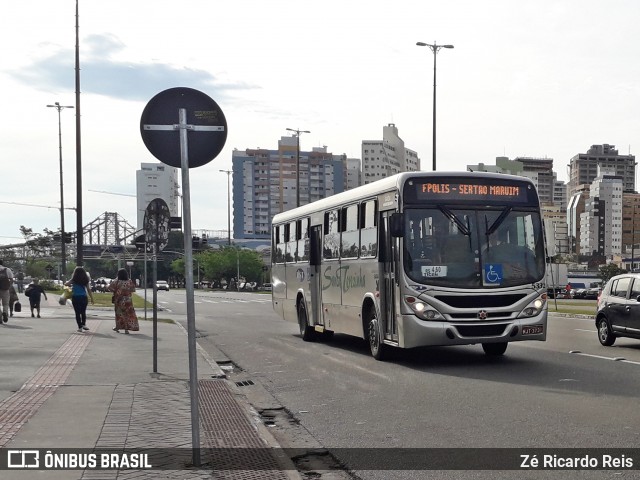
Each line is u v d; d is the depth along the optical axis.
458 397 9.73
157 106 6.14
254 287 116.31
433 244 12.70
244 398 9.91
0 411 8.51
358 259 14.80
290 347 17.44
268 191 165.25
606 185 181.38
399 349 15.70
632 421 7.93
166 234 12.21
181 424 7.98
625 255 155.38
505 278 12.79
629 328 15.64
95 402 9.19
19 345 16.03
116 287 20.03
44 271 117.81
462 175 13.00
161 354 14.84
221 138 6.23
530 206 13.24
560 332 21.06
